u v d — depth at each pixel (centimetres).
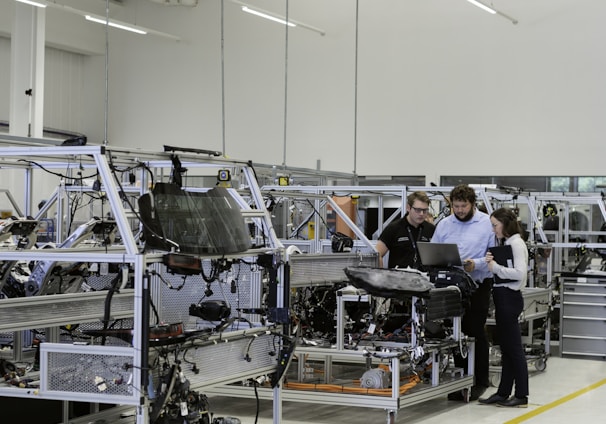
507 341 627
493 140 1347
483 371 655
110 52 1662
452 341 607
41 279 498
